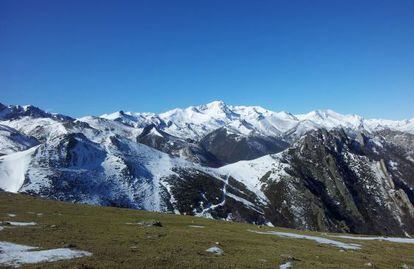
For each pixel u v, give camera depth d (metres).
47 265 40.50
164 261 46.16
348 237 119.56
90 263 42.22
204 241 65.25
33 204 103.19
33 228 62.84
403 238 141.00
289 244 76.81
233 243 67.75
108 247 51.97
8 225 64.56
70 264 41.22
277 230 112.44
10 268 39.09
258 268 48.47
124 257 46.72
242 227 106.31
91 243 53.91
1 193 124.56
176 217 115.31
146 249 52.81
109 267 41.34
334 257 64.56
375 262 64.69
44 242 51.66
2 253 44.41
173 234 70.62
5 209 86.56
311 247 76.31
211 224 104.69
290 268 50.69
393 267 61.94
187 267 44.56
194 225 96.50
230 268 46.44
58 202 118.19
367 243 101.56
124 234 65.25
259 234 90.88
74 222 75.50
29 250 46.84
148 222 84.31
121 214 103.81
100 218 87.31
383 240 120.88
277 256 57.81
